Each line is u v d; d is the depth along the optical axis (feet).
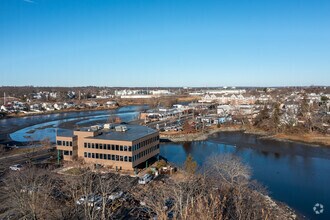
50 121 577.84
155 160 266.77
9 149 304.30
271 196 188.75
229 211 115.03
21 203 119.85
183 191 131.54
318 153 309.83
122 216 142.72
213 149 335.88
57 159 255.50
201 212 77.20
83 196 142.00
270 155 303.89
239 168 193.47
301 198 186.39
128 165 225.76
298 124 425.28
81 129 263.29
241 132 439.22
